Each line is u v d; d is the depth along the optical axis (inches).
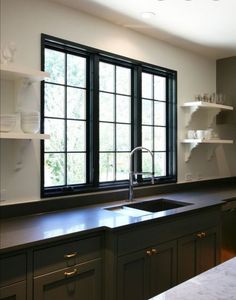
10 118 76.9
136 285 83.2
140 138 122.3
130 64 119.0
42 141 91.6
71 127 102.9
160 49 128.9
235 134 164.6
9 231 71.5
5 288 61.7
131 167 111.9
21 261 64.0
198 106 136.3
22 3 86.9
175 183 135.0
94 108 106.1
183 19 106.7
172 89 136.3
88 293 76.4
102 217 85.8
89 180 106.9
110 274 78.2
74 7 97.7
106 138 113.6
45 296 68.2
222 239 116.3
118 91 117.6
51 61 97.6
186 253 98.0
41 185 91.4
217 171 158.7
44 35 91.4
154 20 107.7
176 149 136.6
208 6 96.3
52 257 69.1
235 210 123.3
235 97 151.2
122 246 79.4
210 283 41.7
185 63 141.3
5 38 83.7
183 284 41.5
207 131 136.3
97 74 107.0
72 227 75.2
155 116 132.4
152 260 87.2
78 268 73.8
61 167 100.1
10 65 75.0
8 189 84.7
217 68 159.0
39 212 90.1
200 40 128.9
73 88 103.3
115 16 104.6
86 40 102.1
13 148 85.5
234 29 116.2
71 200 98.2
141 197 118.8
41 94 91.3
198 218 102.4
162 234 89.9
